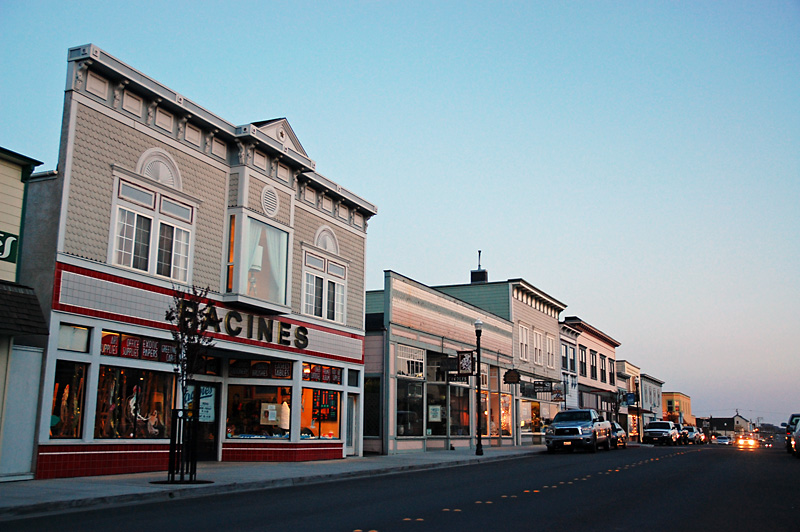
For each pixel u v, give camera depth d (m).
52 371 16.00
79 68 17.16
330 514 11.52
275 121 23.56
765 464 24.38
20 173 16.09
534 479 18.41
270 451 23.12
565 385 49.59
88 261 16.98
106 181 17.72
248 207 21.94
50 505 11.77
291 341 23.77
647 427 53.88
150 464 18.41
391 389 29.42
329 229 26.62
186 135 20.50
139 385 18.42
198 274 20.38
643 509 12.45
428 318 33.16
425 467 23.23
